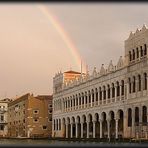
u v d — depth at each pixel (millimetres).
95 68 93562
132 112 73938
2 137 139375
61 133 116875
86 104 98188
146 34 69875
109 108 84812
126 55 77438
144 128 67750
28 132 136375
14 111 157125
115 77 82125
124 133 76438
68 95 112250
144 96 69562
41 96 142750
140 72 71250
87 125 97062
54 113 125000
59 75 122312
